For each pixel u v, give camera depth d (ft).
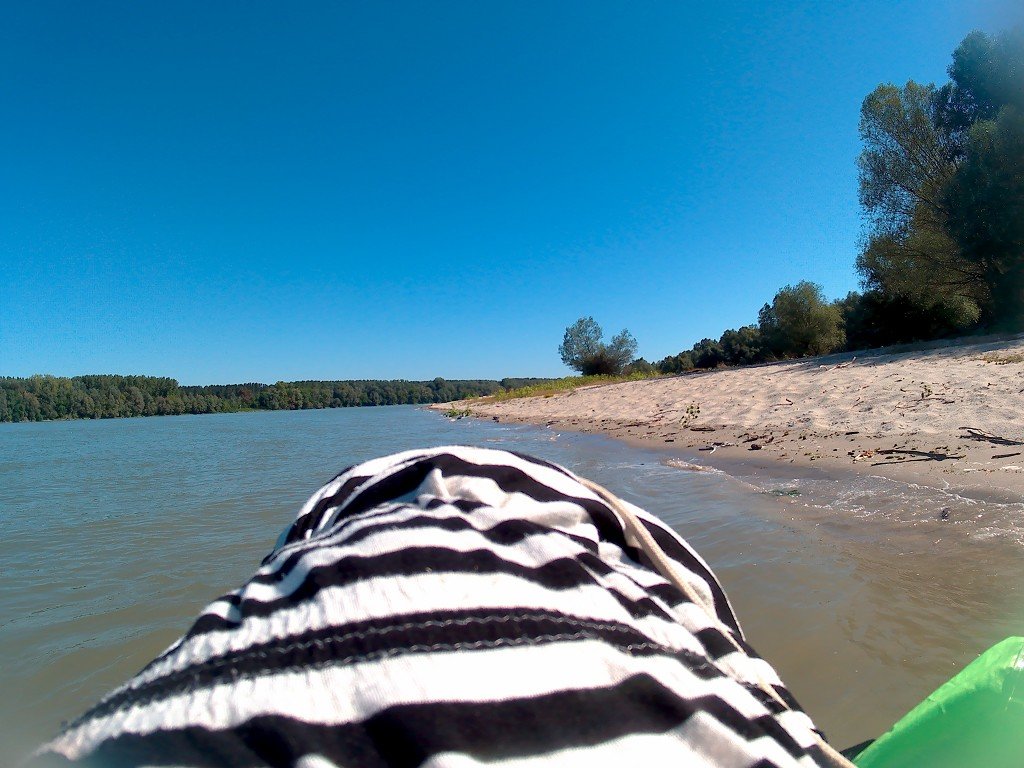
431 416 91.50
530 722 1.54
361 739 1.46
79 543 15.72
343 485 2.93
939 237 62.44
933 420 21.56
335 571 1.87
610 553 2.46
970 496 13.57
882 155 68.33
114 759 1.46
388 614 1.71
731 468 20.20
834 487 15.85
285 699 1.53
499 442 36.60
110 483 27.30
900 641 8.11
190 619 10.39
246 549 14.46
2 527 18.08
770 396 34.96
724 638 2.26
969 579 9.58
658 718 1.68
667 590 2.35
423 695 1.51
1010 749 3.70
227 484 25.38
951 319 70.18
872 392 28.55
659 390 53.88
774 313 103.40
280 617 1.78
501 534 2.14
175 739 1.47
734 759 1.70
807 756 1.97
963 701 3.96
